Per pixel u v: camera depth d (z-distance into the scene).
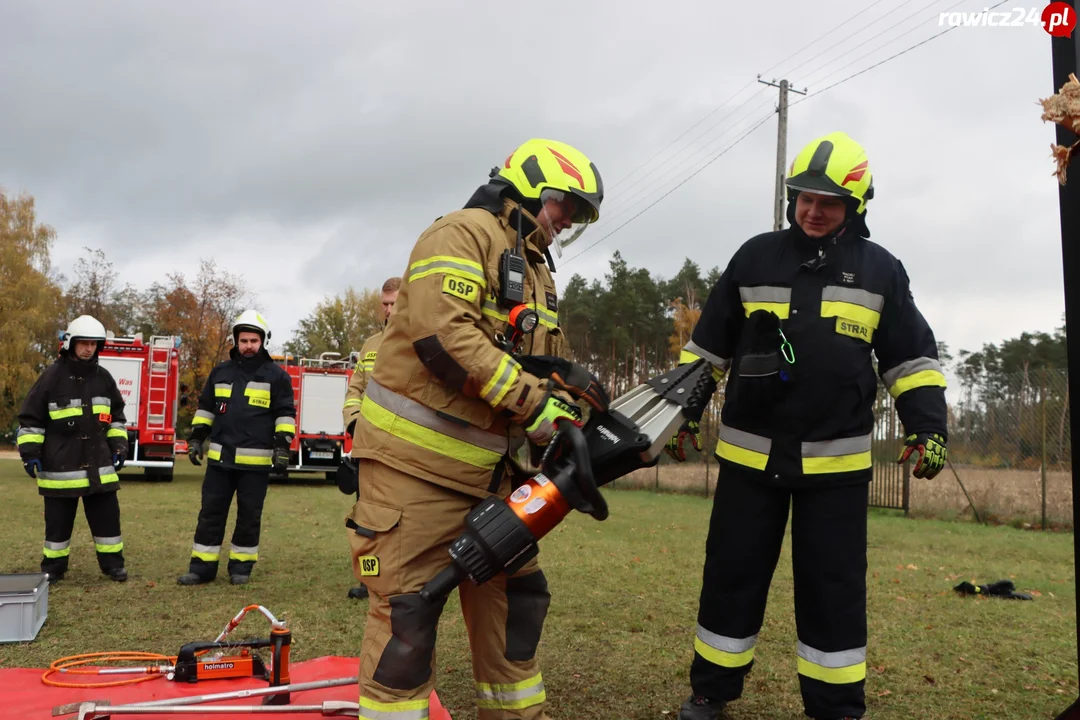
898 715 3.40
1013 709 3.48
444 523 2.33
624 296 47.12
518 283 2.36
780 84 22.23
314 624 4.85
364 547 2.31
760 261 3.26
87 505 6.12
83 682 3.39
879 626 5.07
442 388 2.31
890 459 14.71
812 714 3.07
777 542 3.25
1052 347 40.19
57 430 5.99
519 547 2.15
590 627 4.83
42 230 41.03
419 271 2.26
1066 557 8.80
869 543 9.88
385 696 2.23
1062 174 2.18
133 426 17.48
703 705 3.21
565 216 2.54
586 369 2.27
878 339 3.22
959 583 6.78
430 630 2.28
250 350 6.29
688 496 18.78
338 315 59.56
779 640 4.66
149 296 51.75
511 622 2.57
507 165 2.51
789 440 3.10
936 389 3.14
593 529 10.41
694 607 5.46
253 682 3.46
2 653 4.10
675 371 2.54
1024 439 12.95
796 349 3.10
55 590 5.70
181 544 8.16
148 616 4.97
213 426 6.20
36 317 39.91
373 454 2.33
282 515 11.26
